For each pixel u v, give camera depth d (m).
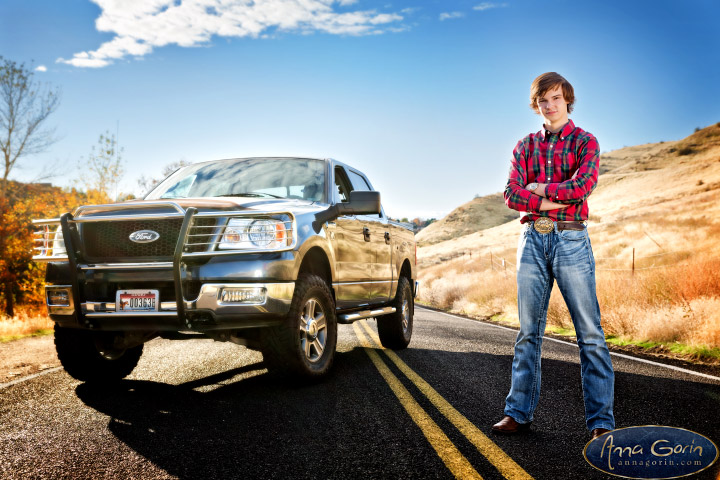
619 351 7.64
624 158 154.62
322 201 5.49
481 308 16.86
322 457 2.95
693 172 83.25
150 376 5.23
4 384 4.88
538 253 3.36
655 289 10.90
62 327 4.59
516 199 3.32
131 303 4.08
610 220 53.81
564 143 3.34
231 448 3.09
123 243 4.26
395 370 5.49
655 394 4.54
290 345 4.41
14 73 28.38
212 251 4.08
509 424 3.41
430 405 4.08
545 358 6.57
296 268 4.36
